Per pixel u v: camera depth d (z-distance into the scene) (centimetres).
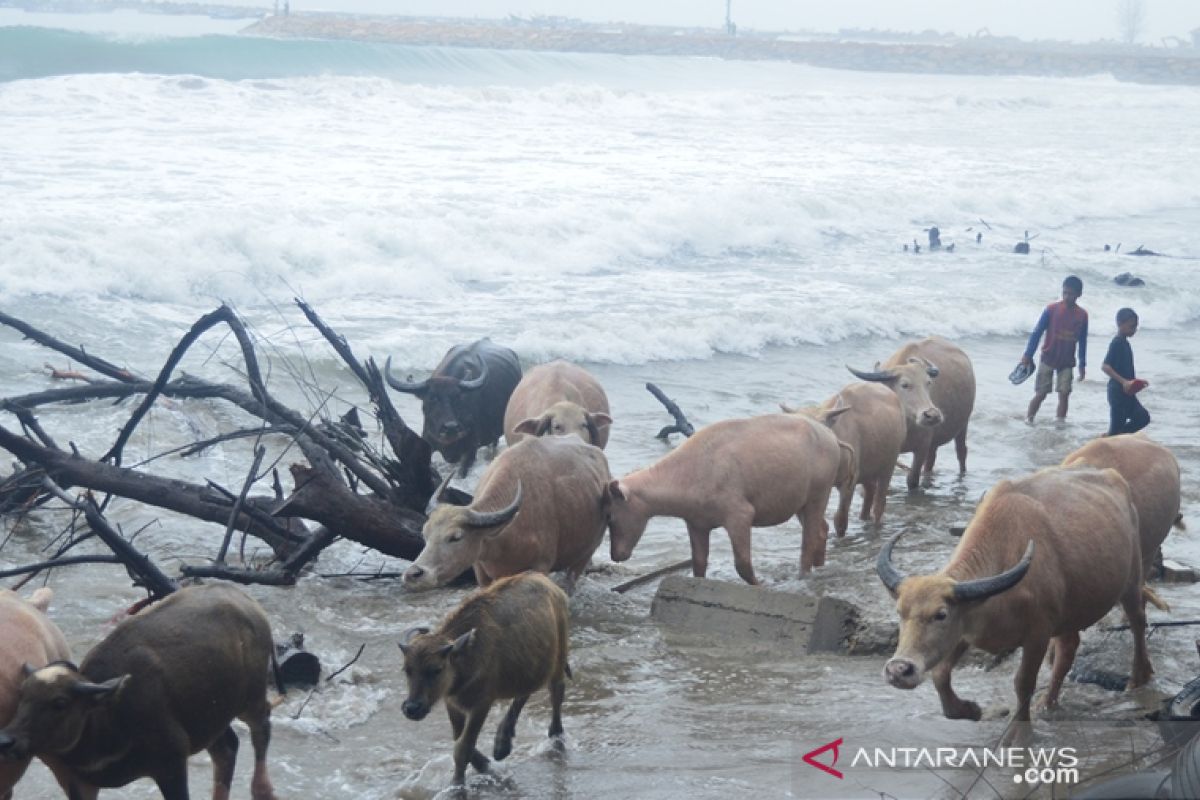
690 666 1016
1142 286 2877
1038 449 1789
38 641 723
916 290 2683
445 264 2456
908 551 1348
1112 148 5578
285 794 791
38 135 3225
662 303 2370
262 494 1423
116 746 673
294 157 3284
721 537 1423
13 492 1230
